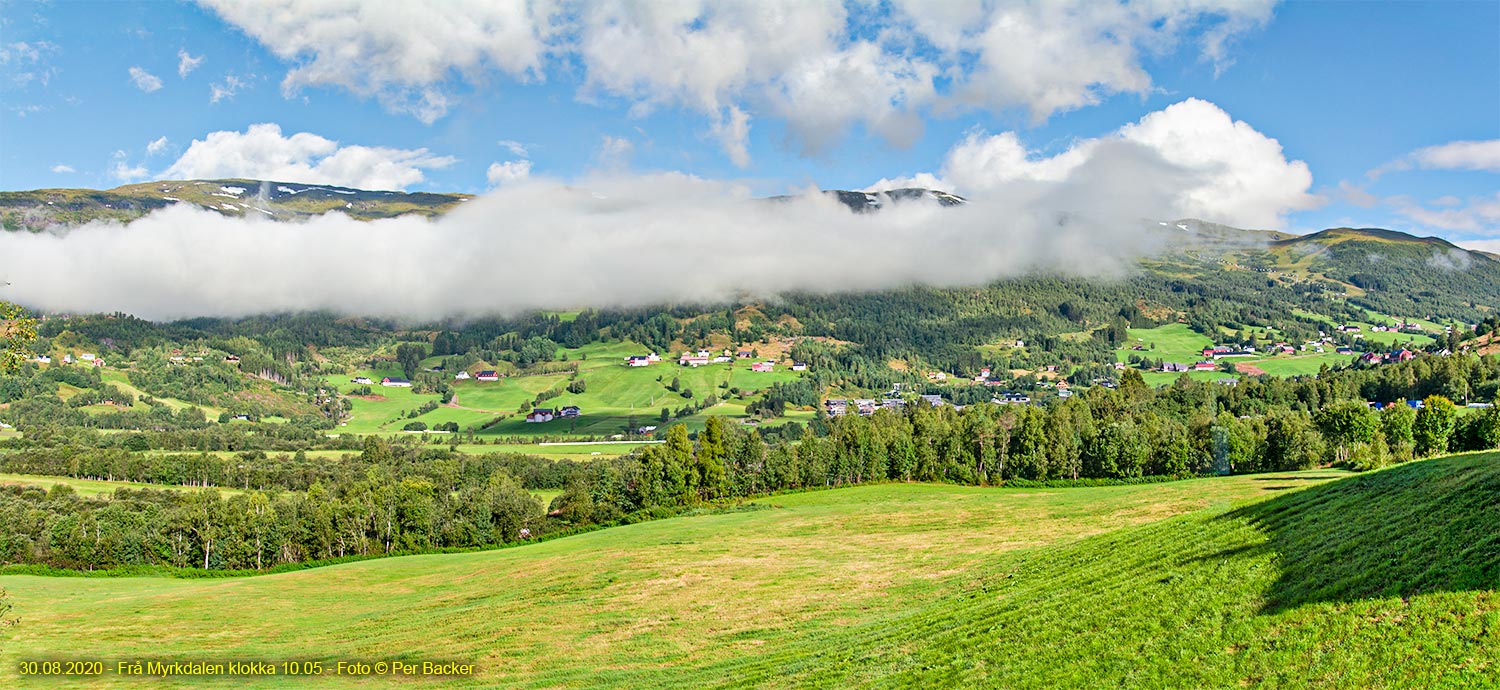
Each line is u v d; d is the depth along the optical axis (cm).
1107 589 3891
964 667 3388
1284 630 2834
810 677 3700
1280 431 12838
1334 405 12962
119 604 7662
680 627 5000
